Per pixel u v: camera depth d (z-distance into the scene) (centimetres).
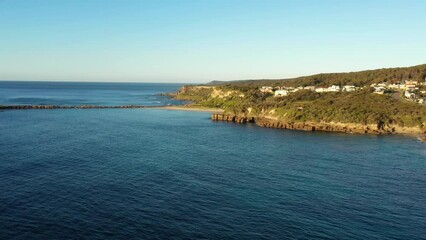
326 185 6719
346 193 6278
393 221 5169
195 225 4875
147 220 4978
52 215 5034
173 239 4481
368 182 6950
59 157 8269
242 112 19150
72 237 4444
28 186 6156
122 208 5353
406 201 5953
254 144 10988
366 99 17375
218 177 7075
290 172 7594
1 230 4553
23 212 5094
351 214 5375
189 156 8931
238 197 5962
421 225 5056
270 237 4603
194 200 5766
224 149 10038
